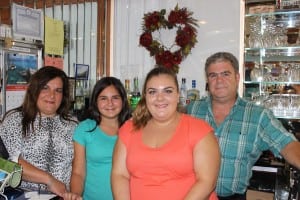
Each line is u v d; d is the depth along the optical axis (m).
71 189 1.83
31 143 1.85
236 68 1.94
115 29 3.29
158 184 1.39
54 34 2.29
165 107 1.42
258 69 2.83
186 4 3.10
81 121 2.04
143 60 3.26
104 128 1.95
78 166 1.91
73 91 2.69
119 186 1.49
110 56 3.30
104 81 1.94
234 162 1.87
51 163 1.89
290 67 2.74
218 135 1.91
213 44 3.02
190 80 3.12
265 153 2.40
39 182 1.74
